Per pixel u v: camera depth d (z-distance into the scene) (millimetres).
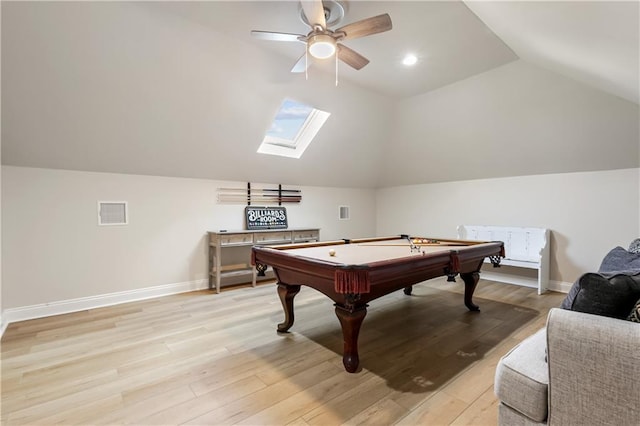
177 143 3600
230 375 2055
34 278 3127
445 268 2611
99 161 3385
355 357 2107
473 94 3721
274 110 3744
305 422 1612
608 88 2799
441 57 3084
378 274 1996
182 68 2926
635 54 1689
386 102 4277
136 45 2617
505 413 1331
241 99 3445
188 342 2543
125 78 2809
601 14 1407
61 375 2059
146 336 2658
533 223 4289
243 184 4602
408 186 5797
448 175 5059
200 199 4203
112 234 3555
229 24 2598
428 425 1589
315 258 2285
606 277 1229
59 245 3252
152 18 2480
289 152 4621
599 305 1208
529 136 3812
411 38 2723
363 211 6145
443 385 1940
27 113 2748
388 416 1657
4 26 2217
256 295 3885
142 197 3752
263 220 4703
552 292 4012
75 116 2918
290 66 3275
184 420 1630
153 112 3180
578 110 3301
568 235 3986
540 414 1212
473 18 2441
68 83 2674
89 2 2256
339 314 2131
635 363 1012
